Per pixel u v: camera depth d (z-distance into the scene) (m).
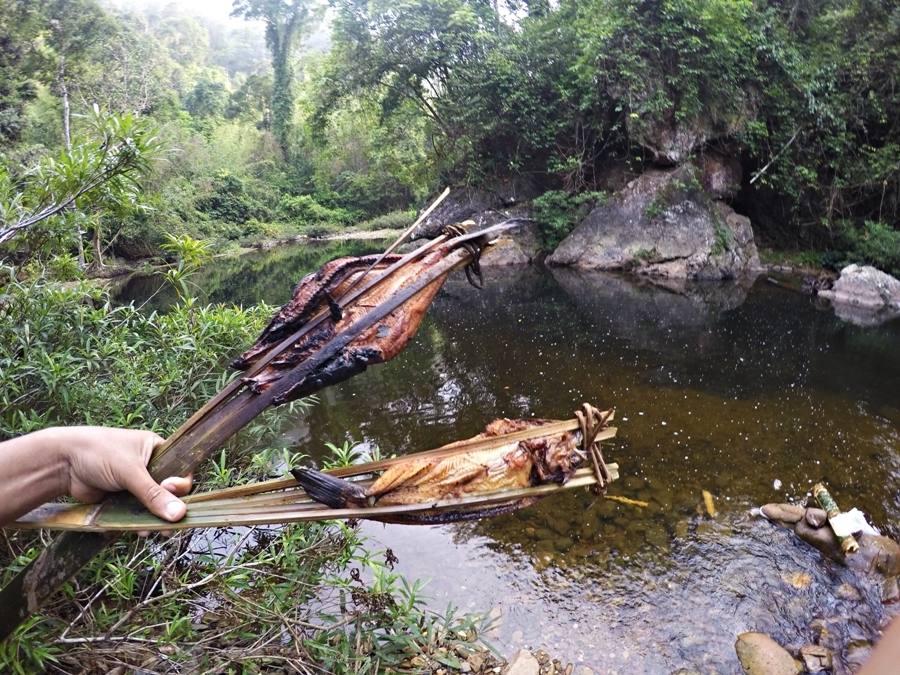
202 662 2.31
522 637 2.90
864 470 4.35
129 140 3.11
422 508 1.13
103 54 17.95
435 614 3.01
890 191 12.46
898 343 7.78
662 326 9.02
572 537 3.68
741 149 13.88
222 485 3.22
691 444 4.85
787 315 9.59
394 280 1.25
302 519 1.11
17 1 15.26
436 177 19.59
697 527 3.74
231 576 2.69
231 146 34.50
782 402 5.73
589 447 1.21
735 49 12.69
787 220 14.24
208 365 4.36
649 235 13.96
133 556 2.66
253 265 18.91
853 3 12.65
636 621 3.00
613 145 15.68
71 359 3.24
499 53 15.71
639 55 13.44
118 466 1.08
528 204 17.09
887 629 0.46
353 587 2.86
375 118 22.78
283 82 38.66
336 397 6.30
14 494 1.08
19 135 14.46
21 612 1.16
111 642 2.29
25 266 3.89
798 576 3.29
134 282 13.70
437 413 5.77
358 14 17.30
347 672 2.41
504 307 11.03
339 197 37.62
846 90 12.89
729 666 2.74
